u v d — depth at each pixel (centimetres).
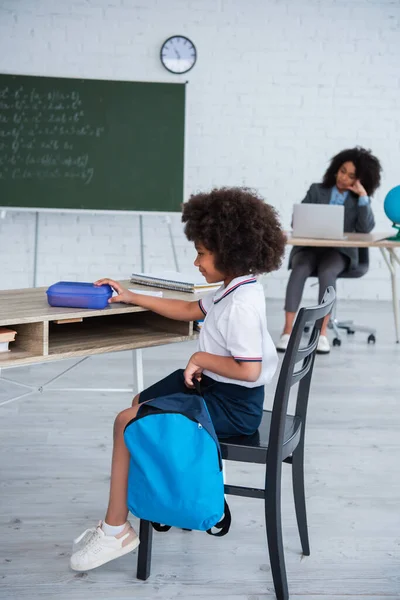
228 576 180
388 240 398
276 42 534
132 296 188
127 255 550
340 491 232
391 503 224
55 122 504
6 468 241
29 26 518
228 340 161
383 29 536
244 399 167
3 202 508
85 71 525
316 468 249
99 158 510
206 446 153
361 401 327
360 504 223
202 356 164
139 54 527
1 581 173
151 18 523
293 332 155
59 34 520
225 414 165
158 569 181
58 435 273
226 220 160
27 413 295
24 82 498
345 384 353
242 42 532
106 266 550
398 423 299
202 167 544
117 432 166
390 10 534
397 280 567
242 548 194
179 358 394
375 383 356
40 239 543
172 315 188
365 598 171
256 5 528
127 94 507
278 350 415
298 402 185
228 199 162
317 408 315
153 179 516
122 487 168
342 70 539
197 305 188
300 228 400
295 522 210
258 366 160
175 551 191
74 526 203
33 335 174
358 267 438
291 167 548
